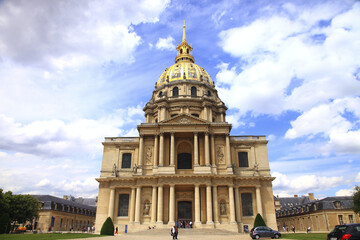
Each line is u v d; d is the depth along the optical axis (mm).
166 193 64875
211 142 68750
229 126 69562
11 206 71562
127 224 63031
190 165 73000
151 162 68188
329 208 78688
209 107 84000
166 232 53125
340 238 21328
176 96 87000
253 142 71188
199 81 91312
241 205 65188
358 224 21328
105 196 67438
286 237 42312
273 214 64688
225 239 38781
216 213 61531
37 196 90062
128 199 66875
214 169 65750
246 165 69562
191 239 38344
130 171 68812
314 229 83938
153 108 89000
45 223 82812
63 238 37656
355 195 66812
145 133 69688
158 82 98875
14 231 74562
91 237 41531
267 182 67312
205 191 64688
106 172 69562
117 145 71875
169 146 70312
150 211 63719
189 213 66438
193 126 68562
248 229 62438
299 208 95312
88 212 110625
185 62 101062
